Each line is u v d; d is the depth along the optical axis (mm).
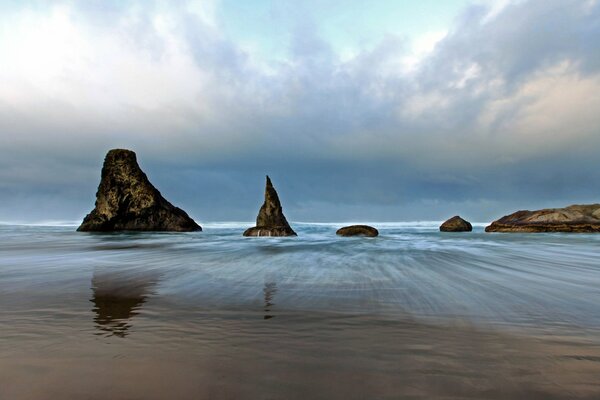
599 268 9039
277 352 3260
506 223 32656
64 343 3502
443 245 16906
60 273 8320
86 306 5078
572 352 3240
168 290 6238
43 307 5023
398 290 6184
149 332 3867
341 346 3410
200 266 9484
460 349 3318
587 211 30734
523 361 3023
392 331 3885
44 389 2523
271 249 14812
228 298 5586
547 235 26047
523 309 4848
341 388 2539
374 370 2848
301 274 8023
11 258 11664
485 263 10000
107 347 3389
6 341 3559
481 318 4406
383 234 29188
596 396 2412
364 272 8289
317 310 4828
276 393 2469
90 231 32375
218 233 31312
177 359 3088
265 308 4938
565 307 4965
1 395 2432
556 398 2385
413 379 2682
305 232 34312
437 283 6844
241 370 2859
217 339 3629
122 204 33312
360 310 4816
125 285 6715
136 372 2818
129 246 16812
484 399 2369
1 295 5812
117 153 34156
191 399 2395
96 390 2514
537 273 8148
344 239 22188
